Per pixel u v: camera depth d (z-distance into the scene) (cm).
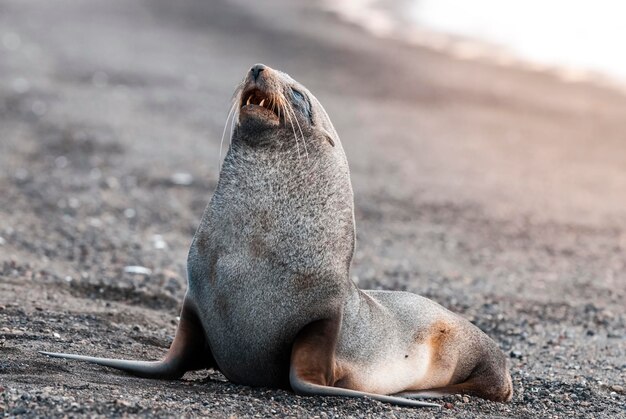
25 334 3328
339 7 18612
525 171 8562
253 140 2972
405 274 5288
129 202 6272
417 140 9394
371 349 3088
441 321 3334
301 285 2894
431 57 14088
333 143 3075
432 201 7094
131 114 9069
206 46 13788
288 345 2905
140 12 16262
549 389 3519
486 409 3117
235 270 2869
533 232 6531
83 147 7638
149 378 2950
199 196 6581
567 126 10669
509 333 4344
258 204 2928
